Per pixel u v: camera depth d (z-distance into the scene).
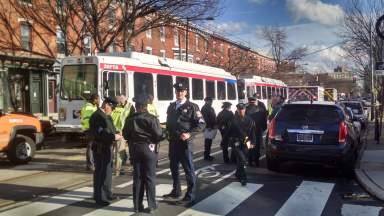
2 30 24.89
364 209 8.12
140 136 7.59
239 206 8.22
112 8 25.17
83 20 23.58
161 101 19.83
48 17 24.88
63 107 17.52
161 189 9.50
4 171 12.28
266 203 8.47
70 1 22.98
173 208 8.02
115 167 11.13
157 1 23.73
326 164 10.96
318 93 36.62
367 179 10.27
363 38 33.44
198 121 8.24
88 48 28.66
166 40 44.25
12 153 13.46
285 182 10.45
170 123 8.27
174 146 8.33
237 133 9.98
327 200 8.77
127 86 17.77
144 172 7.69
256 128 12.63
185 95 8.38
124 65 17.73
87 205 8.28
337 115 11.05
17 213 7.76
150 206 7.67
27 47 26.39
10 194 9.27
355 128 13.02
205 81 24.39
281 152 11.13
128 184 10.12
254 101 12.80
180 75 21.66
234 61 53.47
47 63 27.23
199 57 48.75
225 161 13.24
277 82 38.94
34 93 27.12
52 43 27.67
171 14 24.97
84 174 11.55
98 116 8.25
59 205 8.30
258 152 12.62
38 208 8.09
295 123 11.16
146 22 26.33
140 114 7.64
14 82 25.86
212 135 13.64
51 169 12.48
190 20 25.83
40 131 14.84
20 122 14.02
